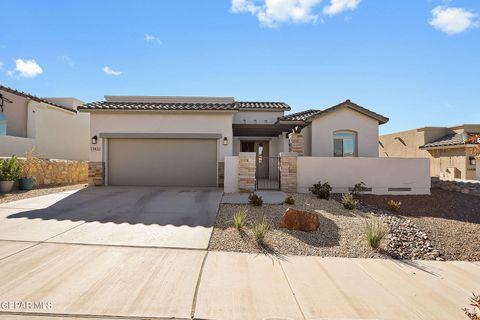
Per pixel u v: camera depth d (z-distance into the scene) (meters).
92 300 4.05
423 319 3.84
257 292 4.43
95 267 5.14
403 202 11.57
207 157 15.11
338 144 16.61
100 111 14.60
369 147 16.50
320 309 4.00
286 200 10.55
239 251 6.24
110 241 6.52
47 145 19.50
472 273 5.50
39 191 12.70
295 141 15.36
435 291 4.67
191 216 8.73
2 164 12.46
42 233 6.96
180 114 14.94
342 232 7.68
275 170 19.64
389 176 12.90
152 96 19.12
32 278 4.66
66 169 16.66
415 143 26.48
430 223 8.93
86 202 10.38
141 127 14.91
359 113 16.48
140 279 4.73
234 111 14.74
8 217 8.30
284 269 5.38
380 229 7.34
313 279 4.98
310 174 12.93
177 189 13.69
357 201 10.81
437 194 12.95
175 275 4.93
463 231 8.17
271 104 21.59
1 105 17.59
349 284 4.83
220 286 4.59
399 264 5.87
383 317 3.86
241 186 12.70
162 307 3.94
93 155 14.87
